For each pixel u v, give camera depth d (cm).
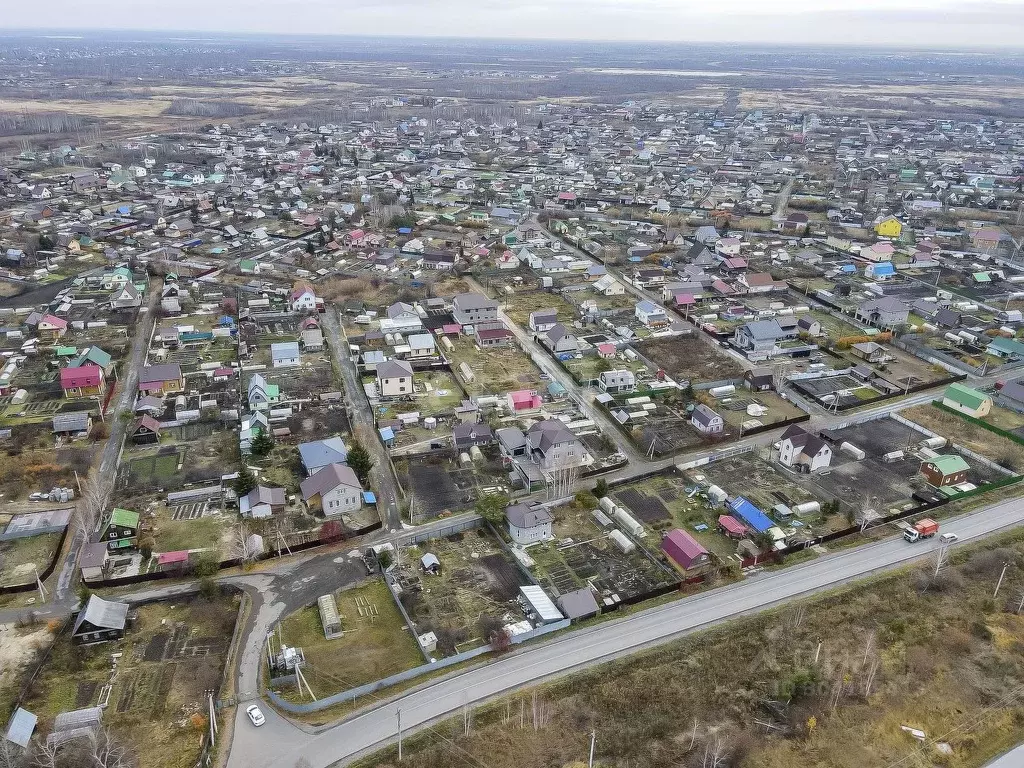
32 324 10006
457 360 9406
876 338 10081
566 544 6003
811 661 4847
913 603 5378
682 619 5200
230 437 7500
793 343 9975
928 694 4656
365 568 5684
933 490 6725
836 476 6962
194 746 4159
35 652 4809
